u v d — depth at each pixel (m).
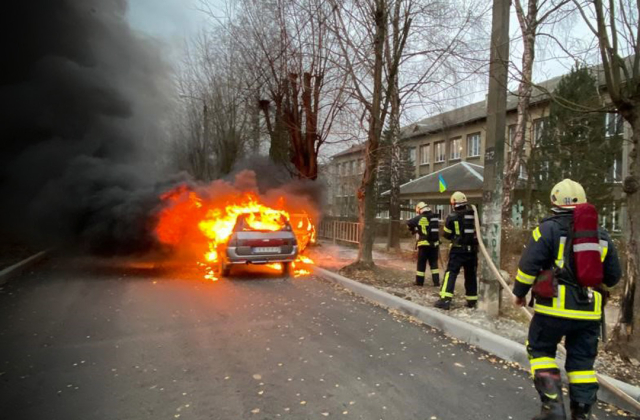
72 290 7.25
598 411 3.20
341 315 5.83
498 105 5.48
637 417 3.11
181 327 5.18
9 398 3.34
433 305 5.98
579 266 2.76
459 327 4.89
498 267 5.37
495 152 5.45
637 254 3.86
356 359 4.20
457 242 5.79
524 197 14.14
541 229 2.97
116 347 4.47
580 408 2.81
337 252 12.79
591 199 11.95
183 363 4.05
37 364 4.01
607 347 4.04
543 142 12.90
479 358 4.27
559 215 2.99
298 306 6.30
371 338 4.86
